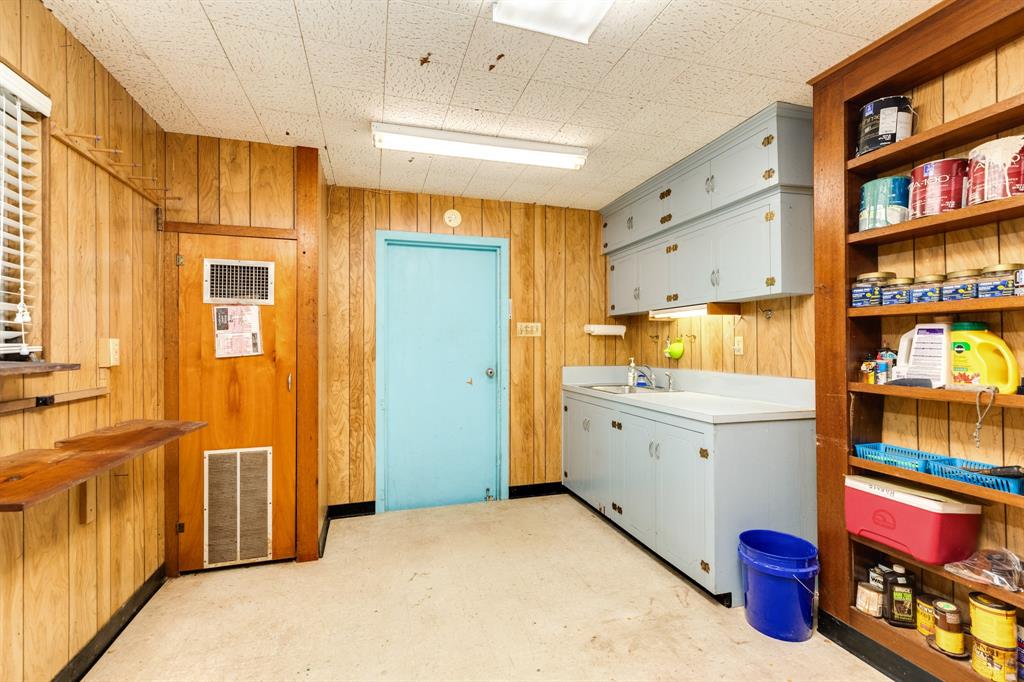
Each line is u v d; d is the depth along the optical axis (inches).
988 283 58.9
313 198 106.9
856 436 77.0
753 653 73.1
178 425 76.1
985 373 60.7
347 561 104.4
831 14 63.4
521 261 149.8
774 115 88.5
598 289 157.8
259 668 69.4
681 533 94.0
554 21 64.4
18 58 55.0
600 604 86.7
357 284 133.9
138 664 70.0
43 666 59.6
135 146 85.7
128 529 81.6
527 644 75.0
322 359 116.5
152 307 92.6
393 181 129.6
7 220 53.4
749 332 110.2
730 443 86.0
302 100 86.7
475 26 65.9
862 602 73.4
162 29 65.9
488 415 148.6
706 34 67.7
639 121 95.2
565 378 154.0
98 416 73.0
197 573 98.8
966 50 62.5
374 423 135.0
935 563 62.6
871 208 72.8
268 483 103.3
